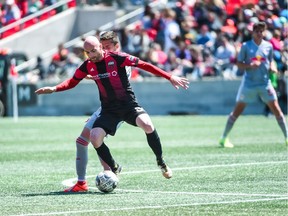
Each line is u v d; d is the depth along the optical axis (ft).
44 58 215.72
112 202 65.00
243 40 188.34
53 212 60.34
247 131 138.82
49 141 127.24
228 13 208.23
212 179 78.02
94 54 70.59
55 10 229.04
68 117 184.44
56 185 76.79
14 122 169.99
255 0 208.54
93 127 71.20
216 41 196.75
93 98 189.06
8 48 222.48
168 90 187.42
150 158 99.86
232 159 95.81
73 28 226.79
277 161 92.22
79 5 232.32
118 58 71.05
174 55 194.49
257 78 109.91
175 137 130.52
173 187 73.36
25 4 235.20
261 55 109.19
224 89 186.39
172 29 207.41
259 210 59.82
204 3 211.00
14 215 59.21
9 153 109.29
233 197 66.49
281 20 197.06
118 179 72.79
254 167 86.69
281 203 62.95
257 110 182.19
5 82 188.85
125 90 71.46
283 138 124.36
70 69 197.36
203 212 59.21
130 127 156.97
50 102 189.47
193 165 90.53
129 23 224.53
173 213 58.95
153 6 226.79
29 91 188.96
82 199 67.05
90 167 91.71
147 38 203.62
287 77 176.86
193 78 189.67
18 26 226.58
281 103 177.06
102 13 227.20
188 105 187.32
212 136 131.44
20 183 78.54
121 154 105.19
